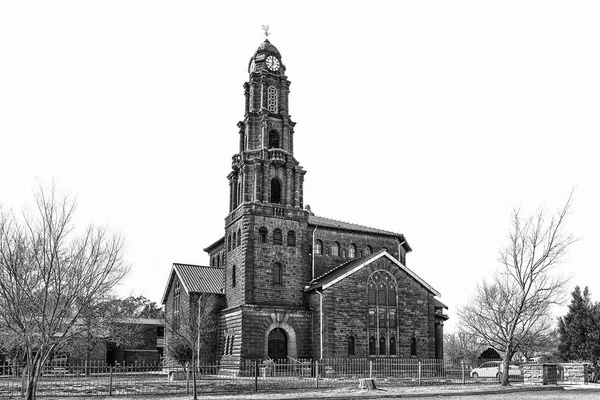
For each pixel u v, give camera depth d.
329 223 58.62
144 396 29.16
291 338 48.81
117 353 62.78
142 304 79.31
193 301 54.22
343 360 47.31
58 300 21.78
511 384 37.75
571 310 44.97
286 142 54.66
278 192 53.84
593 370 42.34
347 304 49.22
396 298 51.25
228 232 54.97
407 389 34.03
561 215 38.22
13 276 21.03
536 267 37.81
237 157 55.16
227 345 50.19
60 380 38.41
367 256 54.06
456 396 30.53
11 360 40.31
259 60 56.50
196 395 27.69
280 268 51.03
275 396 29.34
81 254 22.88
